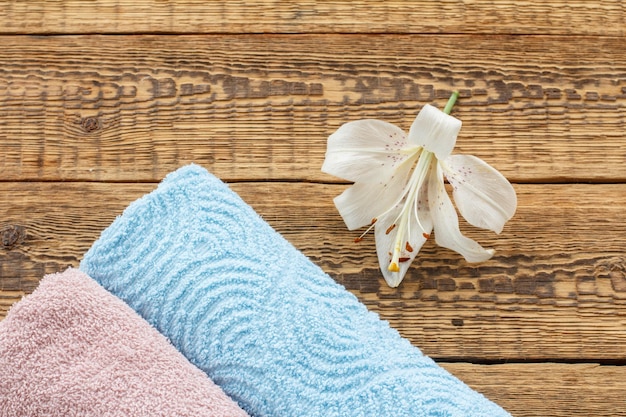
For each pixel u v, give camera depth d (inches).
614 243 31.8
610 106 32.6
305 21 32.9
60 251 31.8
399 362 27.9
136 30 32.9
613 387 31.1
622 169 32.3
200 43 32.8
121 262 28.3
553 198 32.1
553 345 31.3
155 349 27.4
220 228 28.4
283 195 32.1
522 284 31.5
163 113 32.4
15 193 32.0
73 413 26.8
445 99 32.6
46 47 32.7
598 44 32.8
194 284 28.1
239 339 27.9
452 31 32.9
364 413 27.4
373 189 30.4
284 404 27.6
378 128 29.8
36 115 32.4
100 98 32.5
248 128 32.4
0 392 27.0
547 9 33.0
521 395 31.1
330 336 27.9
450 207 30.0
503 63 32.7
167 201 28.5
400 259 30.7
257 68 32.7
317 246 31.8
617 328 31.4
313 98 32.5
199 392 27.1
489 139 32.4
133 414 26.8
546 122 32.5
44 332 27.3
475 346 31.3
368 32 32.8
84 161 32.3
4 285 31.6
